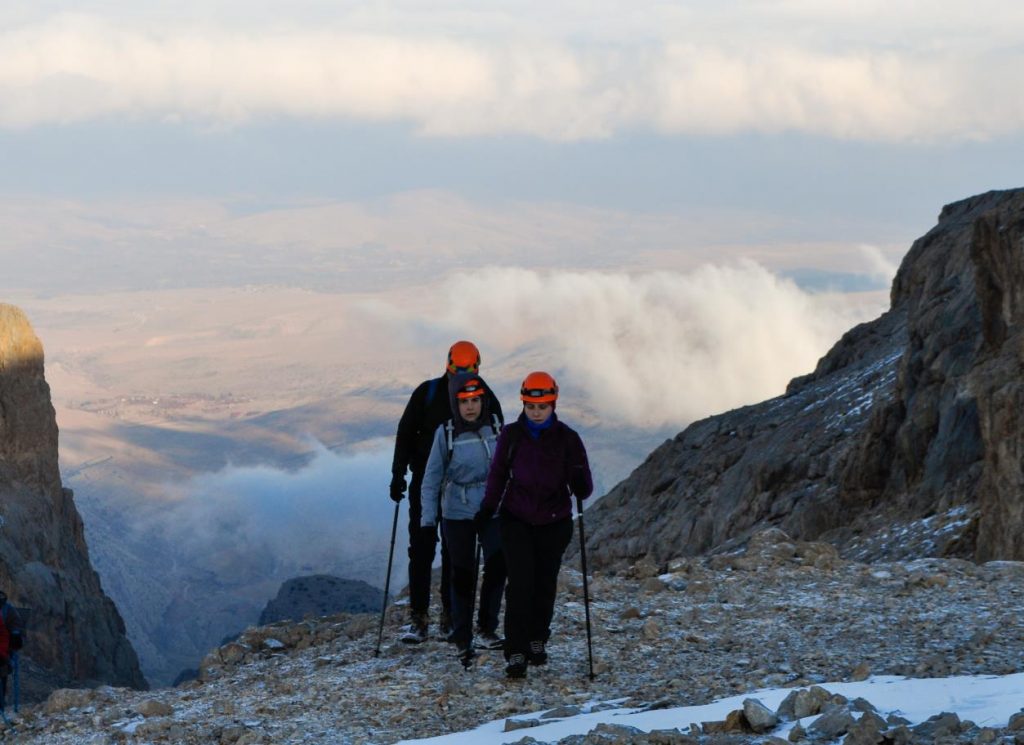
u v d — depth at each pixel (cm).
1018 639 921
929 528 2753
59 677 5391
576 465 903
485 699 860
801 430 4638
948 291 3716
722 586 1211
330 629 1223
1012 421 2327
